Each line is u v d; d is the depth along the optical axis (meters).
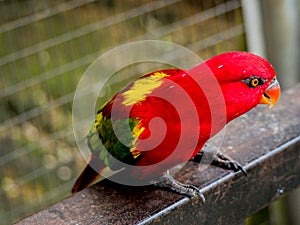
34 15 9.74
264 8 8.51
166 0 10.46
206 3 10.33
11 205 9.91
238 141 5.25
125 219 4.49
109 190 4.84
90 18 10.95
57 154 10.26
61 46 10.55
